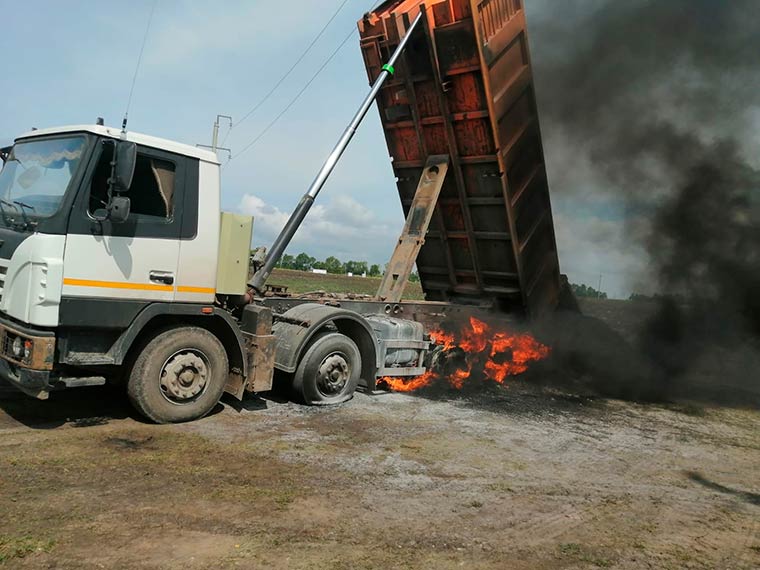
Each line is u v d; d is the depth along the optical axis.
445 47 8.25
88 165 5.18
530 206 9.75
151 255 5.55
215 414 6.25
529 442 6.19
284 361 6.71
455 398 8.23
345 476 4.71
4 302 5.23
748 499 4.96
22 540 3.23
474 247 9.96
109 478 4.26
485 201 9.32
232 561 3.20
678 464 5.86
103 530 3.45
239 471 4.62
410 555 3.44
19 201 5.54
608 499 4.68
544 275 10.52
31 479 4.11
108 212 5.17
